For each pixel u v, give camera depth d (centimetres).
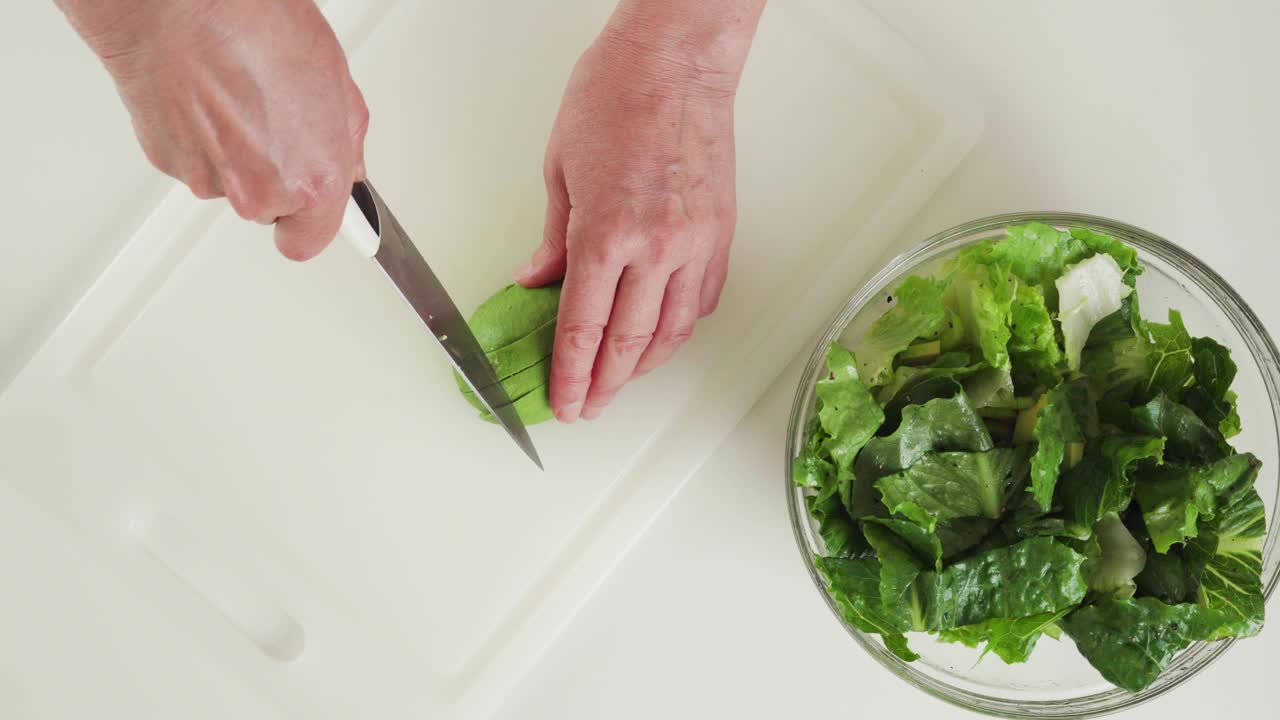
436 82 140
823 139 138
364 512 137
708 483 137
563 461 135
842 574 108
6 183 144
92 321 138
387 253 108
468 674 136
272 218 94
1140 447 100
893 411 110
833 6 138
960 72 141
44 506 138
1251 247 137
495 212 139
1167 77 139
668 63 115
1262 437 115
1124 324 109
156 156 92
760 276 137
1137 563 104
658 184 115
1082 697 113
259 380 138
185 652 138
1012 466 106
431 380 137
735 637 136
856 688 135
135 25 78
